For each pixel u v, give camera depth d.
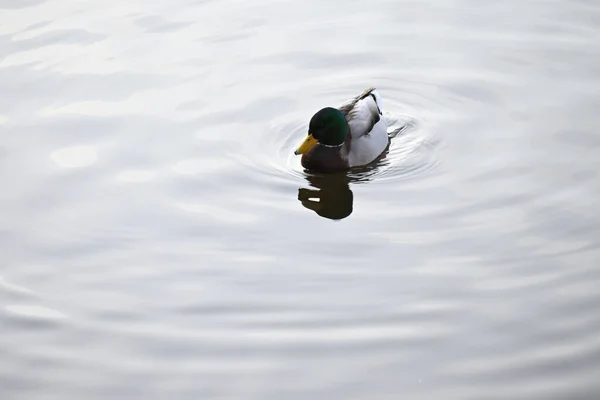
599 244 13.48
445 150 15.92
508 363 11.59
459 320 12.27
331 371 11.52
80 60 18.08
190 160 15.55
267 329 12.21
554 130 16.12
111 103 16.92
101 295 12.81
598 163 15.22
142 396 11.21
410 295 12.73
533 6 19.78
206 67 18.00
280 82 17.67
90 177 15.07
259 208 14.52
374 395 11.17
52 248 13.62
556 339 11.91
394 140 16.39
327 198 14.82
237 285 12.96
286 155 15.91
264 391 11.24
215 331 12.18
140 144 15.89
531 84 17.41
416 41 18.81
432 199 14.68
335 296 12.75
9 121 16.42
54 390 11.33
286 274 13.16
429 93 17.44
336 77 17.84
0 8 19.78
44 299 12.75
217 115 16.73
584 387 11.16
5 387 11.37
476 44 18.66
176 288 12.92
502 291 12.73
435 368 11.55
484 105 17.00
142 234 13.91
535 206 14.33
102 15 19.59
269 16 19.62
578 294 12.60
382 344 11.92
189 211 14.38
